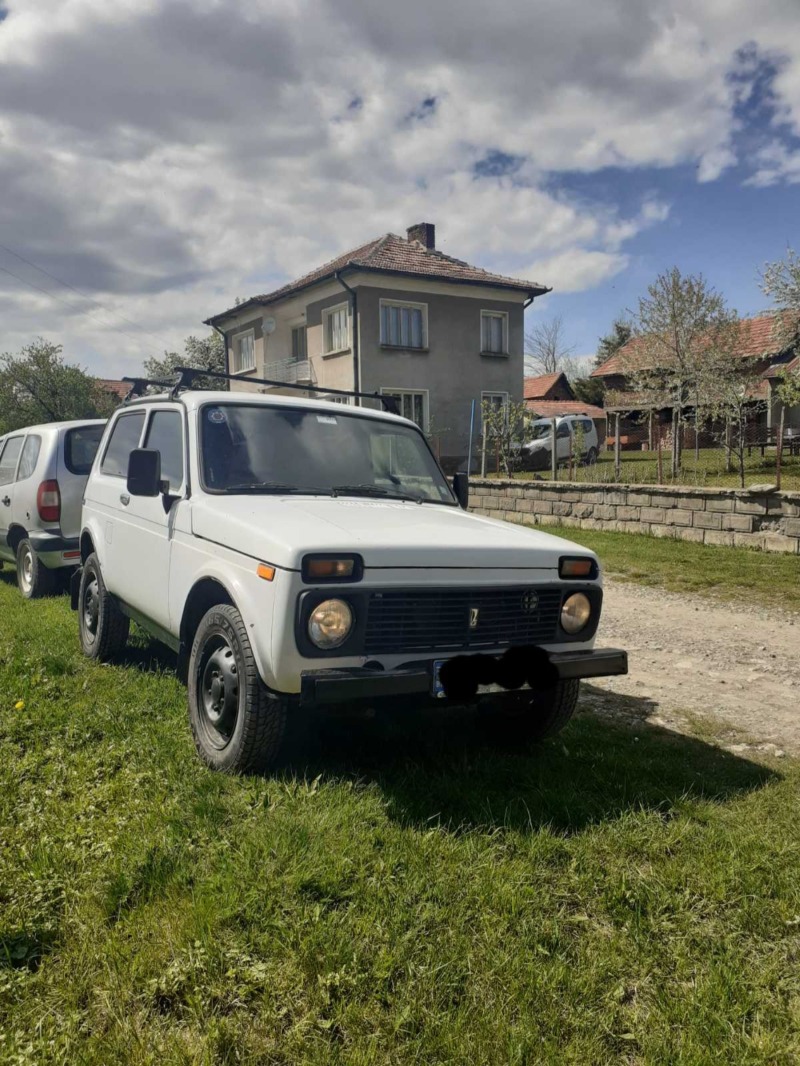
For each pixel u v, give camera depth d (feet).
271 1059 6.61
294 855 9.30
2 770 11.89
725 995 7.52
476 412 91.09
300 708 10.74
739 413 56.85
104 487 18.53
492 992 7.44
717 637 22.98
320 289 89.51
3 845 9.77
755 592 28.35
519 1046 6.73
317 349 91.09
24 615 23.44
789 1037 7.11
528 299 93.56
